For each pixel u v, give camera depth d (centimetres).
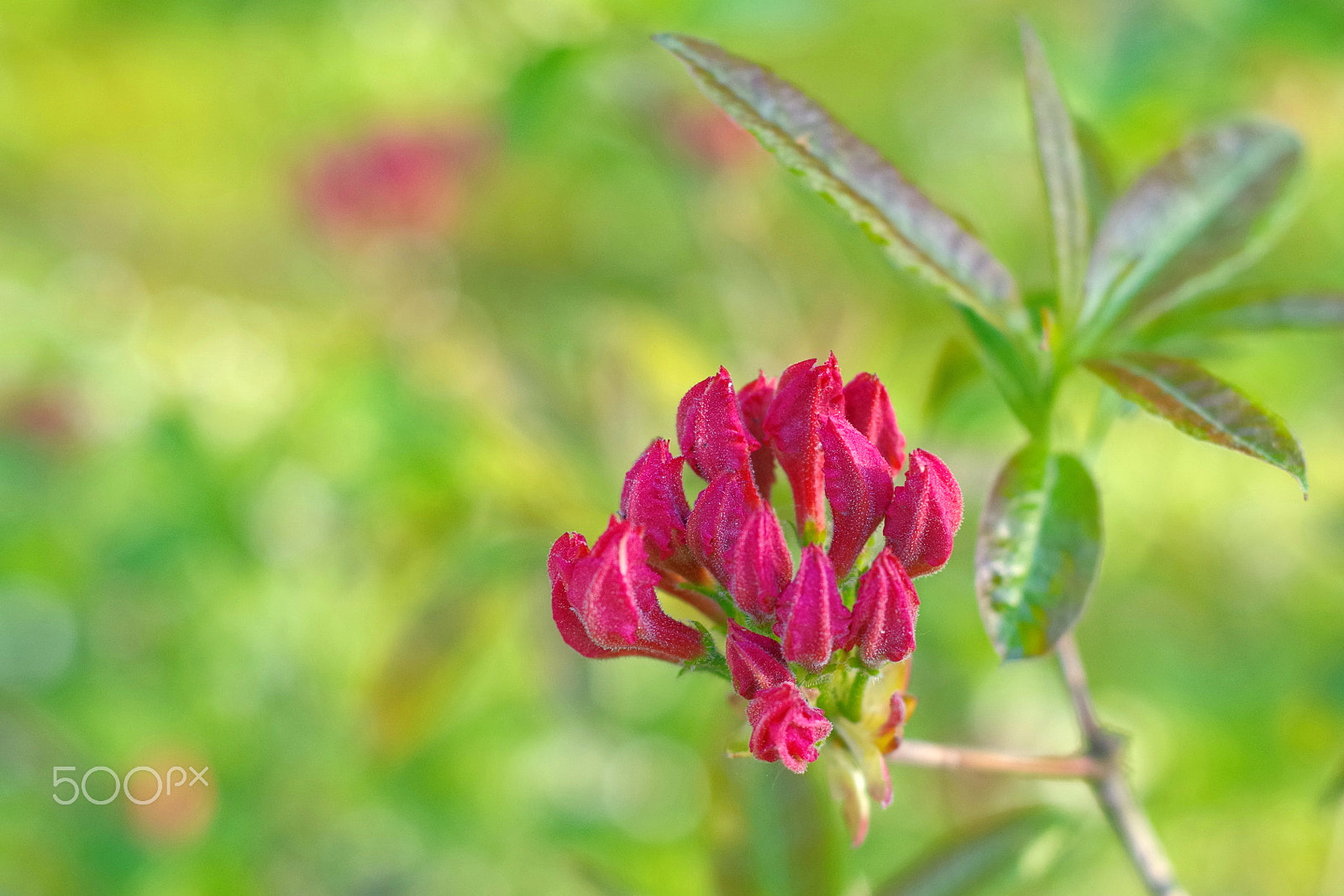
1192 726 77
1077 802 74
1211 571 85
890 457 55
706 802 62
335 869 81
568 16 78
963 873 61
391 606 76
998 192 100
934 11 105
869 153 58
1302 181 61
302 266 120
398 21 106
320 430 84
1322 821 74
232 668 83
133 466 91
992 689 78
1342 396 88
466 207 102
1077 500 57
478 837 79
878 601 53
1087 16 94
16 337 100
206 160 128
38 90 127
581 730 78
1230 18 79
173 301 118
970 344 59
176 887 77
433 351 79
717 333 85
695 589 55
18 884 78
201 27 117
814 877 60
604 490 70
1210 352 61
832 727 53
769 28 74
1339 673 72
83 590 86
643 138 86
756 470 55
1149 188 61
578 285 104
